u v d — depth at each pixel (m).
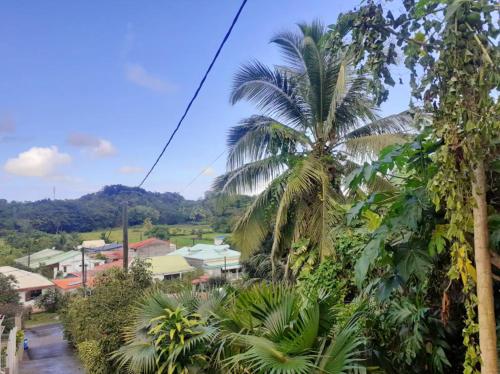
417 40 2.04
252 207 9.91
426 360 3.13
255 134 9.77
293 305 3.63
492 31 1.82
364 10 2.21
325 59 9.27
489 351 1.87
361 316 3.40
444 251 2.70
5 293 25.25
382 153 2.88
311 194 9.13
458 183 1.93
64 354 15.37
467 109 1.85
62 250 45.88
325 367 3.08
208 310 5.08
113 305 9.30
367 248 2.77
